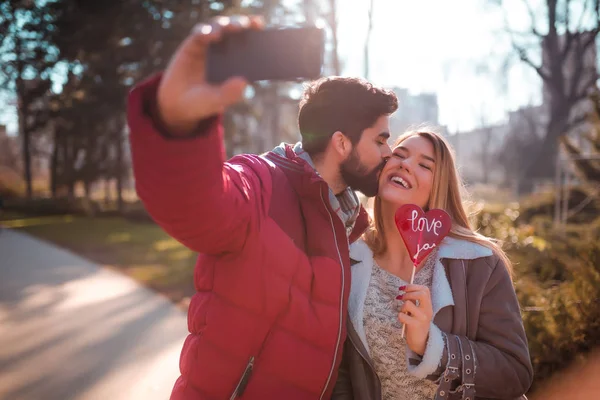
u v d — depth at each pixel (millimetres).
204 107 1204
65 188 37719
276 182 1908
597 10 28594
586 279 3840
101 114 27938
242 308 1772
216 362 1794
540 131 50531
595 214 13164
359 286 2285
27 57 32469
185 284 9250
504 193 33562
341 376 2260
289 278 1810
